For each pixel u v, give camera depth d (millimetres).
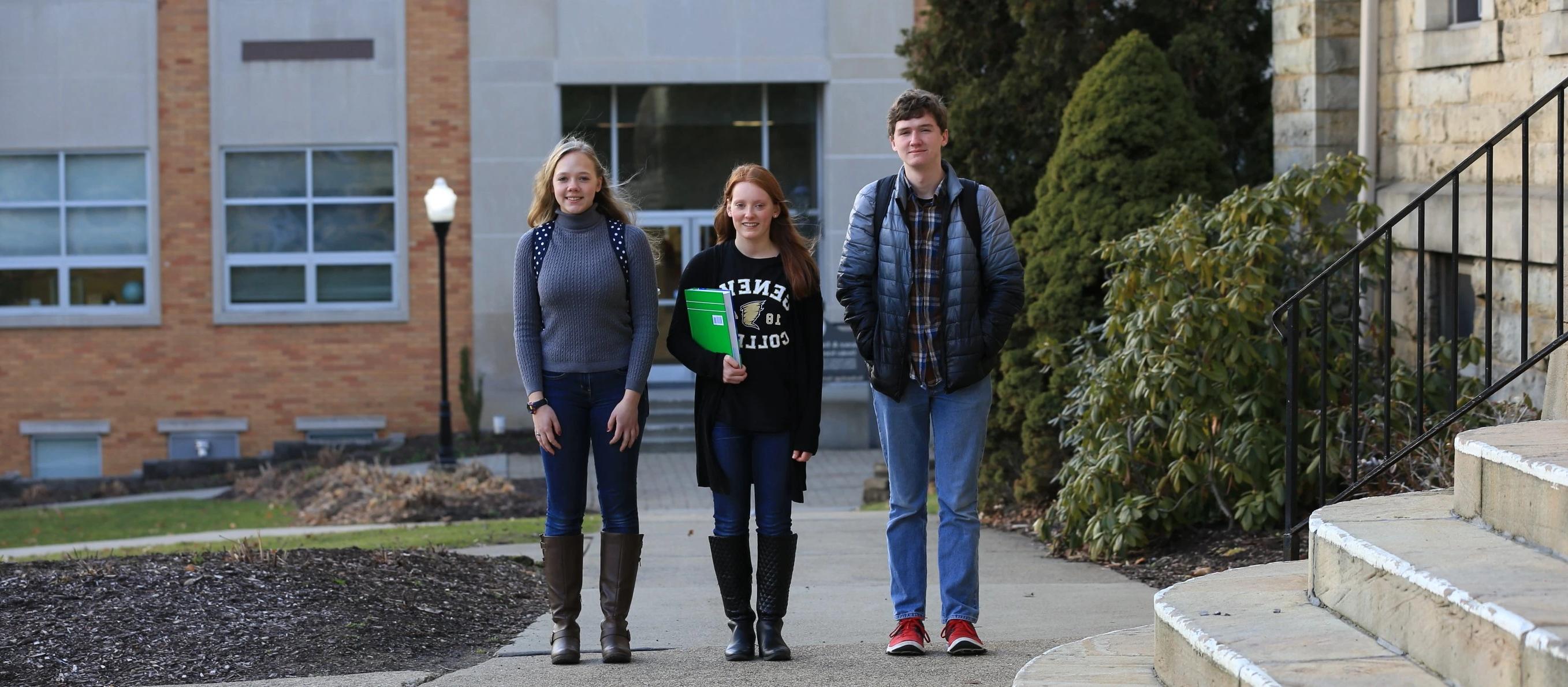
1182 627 3791
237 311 18094
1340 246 8039
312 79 17953
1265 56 12828
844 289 4941
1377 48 8828
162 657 5047
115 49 17828
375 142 18078
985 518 10266
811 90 18641
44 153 17922
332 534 10836
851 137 18328
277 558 6555
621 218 5043
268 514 13602
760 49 18281
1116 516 7629
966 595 4945
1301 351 7484
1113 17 12680
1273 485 7266
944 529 4949
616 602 5086
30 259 18000
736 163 18688
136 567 6305
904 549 4988
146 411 18109
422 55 18047
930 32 13312
